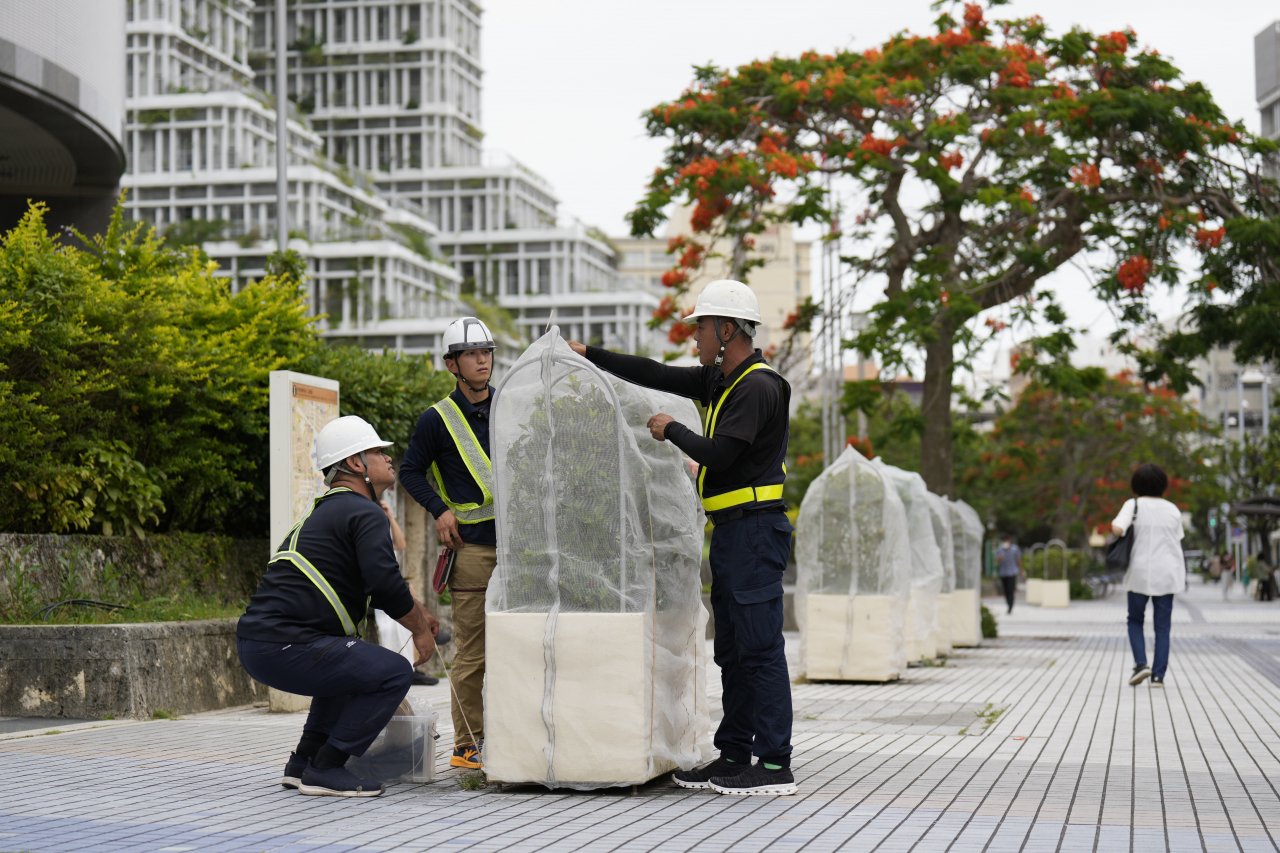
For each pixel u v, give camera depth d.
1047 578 36.53
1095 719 8.72
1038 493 47.34
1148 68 17.34
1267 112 46.34
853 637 11.70
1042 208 16.83
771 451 5.71
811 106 17.05
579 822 4.98
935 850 4.50
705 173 16.31
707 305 5.75
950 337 16.83
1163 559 11.26
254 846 4.47
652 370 6.09
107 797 5.45
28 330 9.35
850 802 5.46
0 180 18.42
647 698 5.64
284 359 11.38
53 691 8.27
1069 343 17.20
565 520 5.75
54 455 9.76
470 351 6.34
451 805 5.36
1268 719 8.72
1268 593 39.56
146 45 89.81
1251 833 4.85
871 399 17.50
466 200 119.12
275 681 5.55
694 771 5.86
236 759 6.57
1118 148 17.41
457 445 6.33
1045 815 5.18
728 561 5.68
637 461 5.82
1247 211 17.83
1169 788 5.88
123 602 9.57
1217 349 18.42
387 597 5.57
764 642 5.62
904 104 17.05
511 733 5.66
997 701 10.00
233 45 98.75
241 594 11.41
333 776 5.54
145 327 10.20
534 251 118.94
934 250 17.00
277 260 12.78
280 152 22.06
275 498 8.91
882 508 11.84
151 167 89.25
